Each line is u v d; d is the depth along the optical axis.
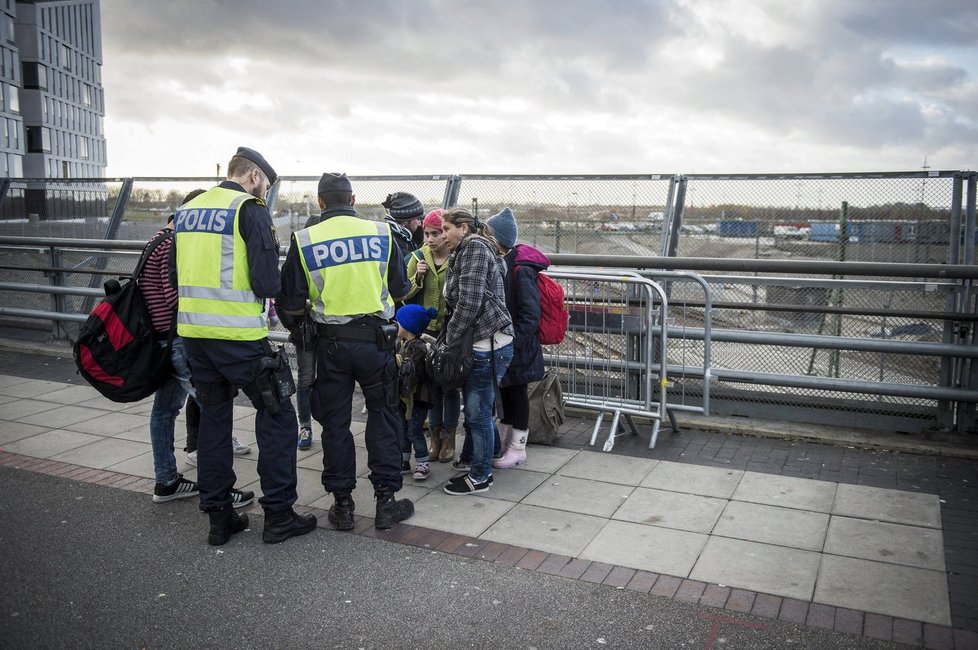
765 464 5.17
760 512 4.38
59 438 5.88
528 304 4.86
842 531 4.12
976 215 5.86
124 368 4.30
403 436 4.94
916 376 5.66
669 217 6.84
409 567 3.81
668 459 5.30
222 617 3.36
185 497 4.73
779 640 3.14
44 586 3.64
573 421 6.25
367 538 4.15
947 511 4.37
